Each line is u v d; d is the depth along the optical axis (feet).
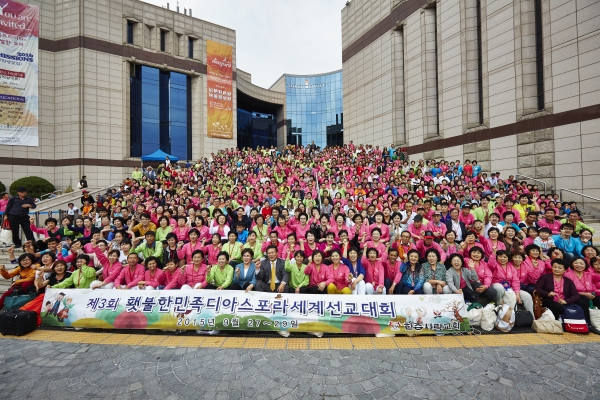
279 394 10.87
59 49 71.67
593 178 38.50
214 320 16.12
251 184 48.57
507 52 48.16
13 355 14.01
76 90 71.05
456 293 17.52
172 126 87.04
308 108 153.99
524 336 15.42
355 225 26.37
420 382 11.51
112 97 75.41
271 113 158.10
